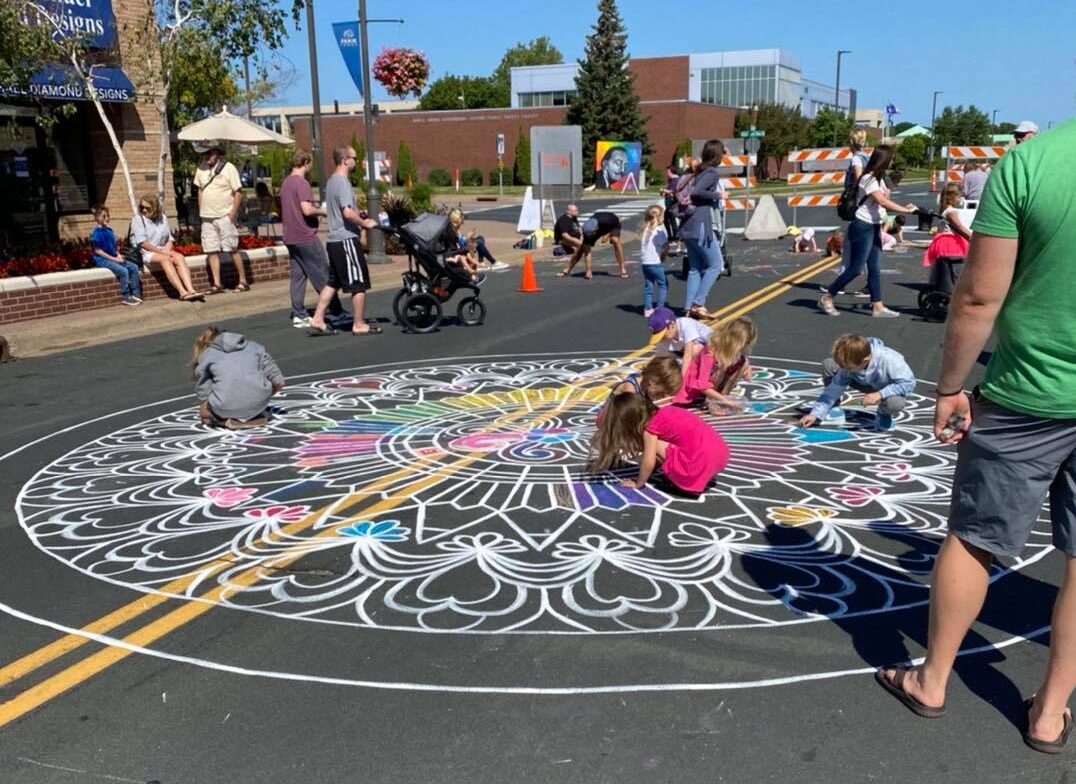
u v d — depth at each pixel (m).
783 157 65.69
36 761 3.13
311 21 19.12
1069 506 2.92
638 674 3.60
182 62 15.74
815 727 3.25
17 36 12.38
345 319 12.41
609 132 60.34
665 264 18.91
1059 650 3.02
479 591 4.36
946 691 3.46
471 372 9.35
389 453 6.63
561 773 3.03
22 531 5.28
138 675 3.67
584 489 5.76
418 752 3.14
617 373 9.17
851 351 6.73
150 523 5.35
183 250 14.68
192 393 8.70
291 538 5.07
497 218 33.56
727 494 5.62
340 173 10.95
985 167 16.34
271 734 3.26
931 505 5.42
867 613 4.08
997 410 2.91
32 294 11.70
